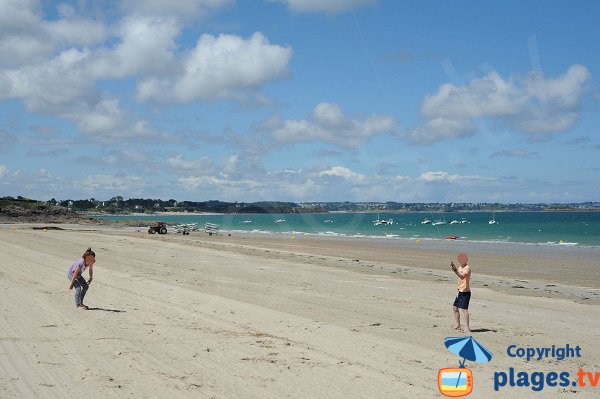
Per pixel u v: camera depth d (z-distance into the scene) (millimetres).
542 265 34531
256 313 13977
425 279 25234
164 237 56656
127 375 8234
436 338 11547
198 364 8984
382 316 14211
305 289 19453
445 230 93812
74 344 10047
